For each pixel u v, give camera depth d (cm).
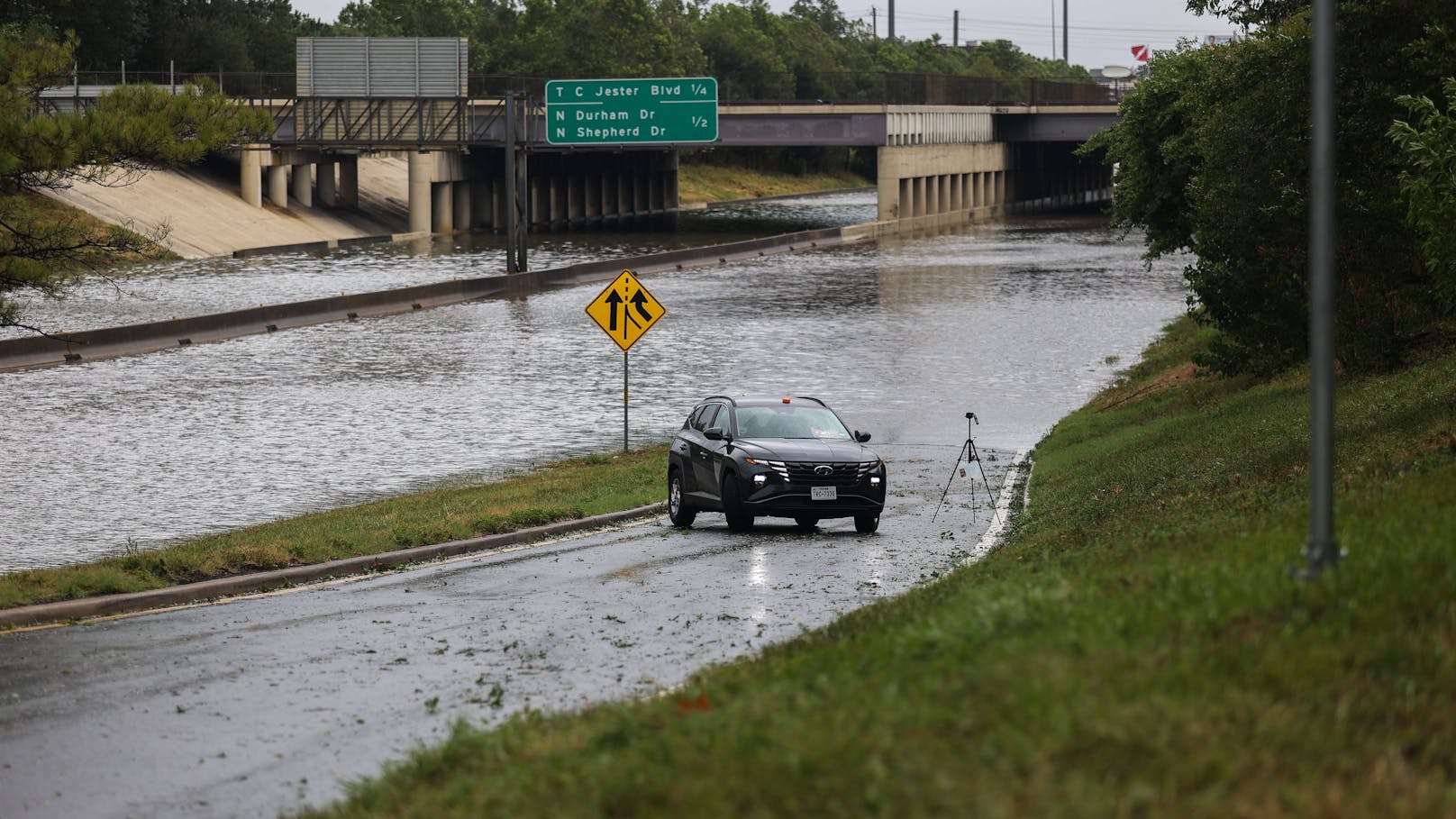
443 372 8144
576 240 19538
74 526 4319
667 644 2308
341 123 17550
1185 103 5053
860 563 3228
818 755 1106
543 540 3794
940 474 5153
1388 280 4766
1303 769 1030
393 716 1878
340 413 6756
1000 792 1005
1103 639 1353
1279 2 3984
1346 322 4934
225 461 5509
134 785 1597
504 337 9769
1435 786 1011
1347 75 3712
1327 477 1536
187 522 4397
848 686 1354
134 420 6494
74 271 3728
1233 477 3256
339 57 14750
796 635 2256
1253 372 5850
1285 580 1492
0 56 3481
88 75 17412
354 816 1343
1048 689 1196
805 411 4112
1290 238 4656
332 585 3066
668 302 11975
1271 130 4094
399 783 1426
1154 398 6272
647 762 1196
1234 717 1121
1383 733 1105
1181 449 4300
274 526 3950
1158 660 1253
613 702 1783
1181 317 10500
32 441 5934
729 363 8519
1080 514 3406
